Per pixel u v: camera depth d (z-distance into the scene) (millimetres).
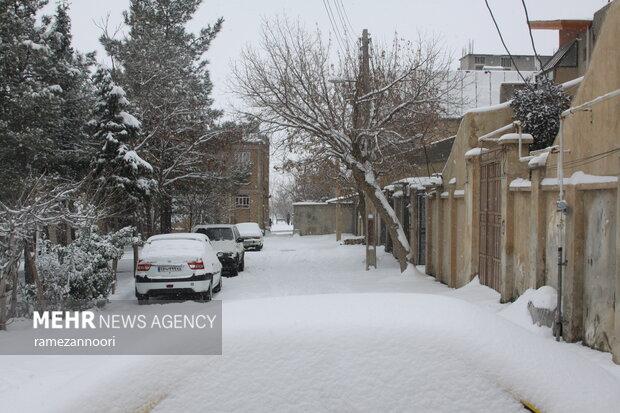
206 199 32250
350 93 18641
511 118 13359
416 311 3299
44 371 6586
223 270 19703
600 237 7230
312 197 51906
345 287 15875
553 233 8609
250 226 33219
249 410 2855
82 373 3371
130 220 18953
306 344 3023
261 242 31953
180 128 24094
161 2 28453
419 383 2904
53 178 17391
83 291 11359
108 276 12023
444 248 15844
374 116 18562
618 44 7066
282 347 3014
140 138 21875
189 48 28750
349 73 19422
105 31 25047
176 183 25969
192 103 25016
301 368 2945
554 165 8695
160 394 2914
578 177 7781
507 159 10445
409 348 3012
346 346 3012
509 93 19141
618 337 6422
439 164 21000
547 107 12500
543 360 3055
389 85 17953
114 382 2973
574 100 8195
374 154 19797
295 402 2865
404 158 21125
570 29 20031
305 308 3379
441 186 15852
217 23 29484
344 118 18453
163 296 13906
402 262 18031
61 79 19672
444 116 21641
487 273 12203
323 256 25797
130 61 24359
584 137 7824
